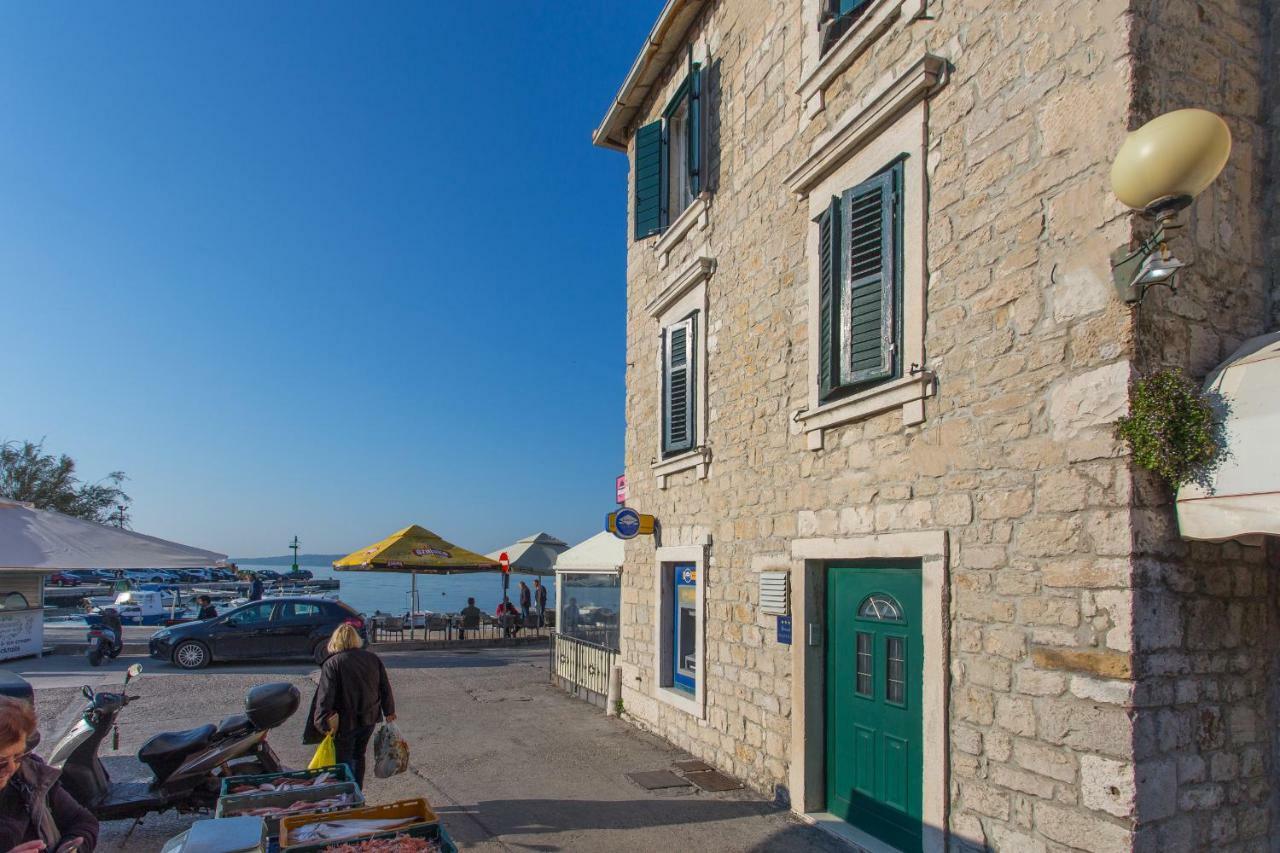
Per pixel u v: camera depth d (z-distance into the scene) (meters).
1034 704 4.09
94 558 6.02
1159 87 3.93
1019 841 4.13
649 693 9.26
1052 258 4.18
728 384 7.81
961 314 4.78
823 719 6.18
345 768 4.74
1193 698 3.78
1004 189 4.51
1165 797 3.64
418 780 7.23
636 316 10.54
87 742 5.57
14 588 15.98
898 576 5.43
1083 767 3.79
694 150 8.73
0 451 35.69
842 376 5.78
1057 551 4.02
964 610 4.61
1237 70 4.27
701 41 8.95
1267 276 4.27
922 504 5.00
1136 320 3.75
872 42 5.82
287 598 15.60
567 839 5.74
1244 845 3.88
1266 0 4.40
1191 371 3.92
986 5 4.73
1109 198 3.88
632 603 9.97
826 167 6.12
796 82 6.86
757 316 7.33
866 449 5.61
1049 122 4.25
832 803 6.04
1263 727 4.03
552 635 13.22
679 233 9.09
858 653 5.84
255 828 3.56
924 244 5.10
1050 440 4.11
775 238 7.08
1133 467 3.69
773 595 6.58
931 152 5.10
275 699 6.02
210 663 15.21
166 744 5.75
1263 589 4.09
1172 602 3.74
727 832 5.87
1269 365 3.49
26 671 14.21
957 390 4.77
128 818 6.08
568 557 12.66
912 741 5.21
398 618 20.75
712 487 7.99
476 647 19.42
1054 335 4.13
